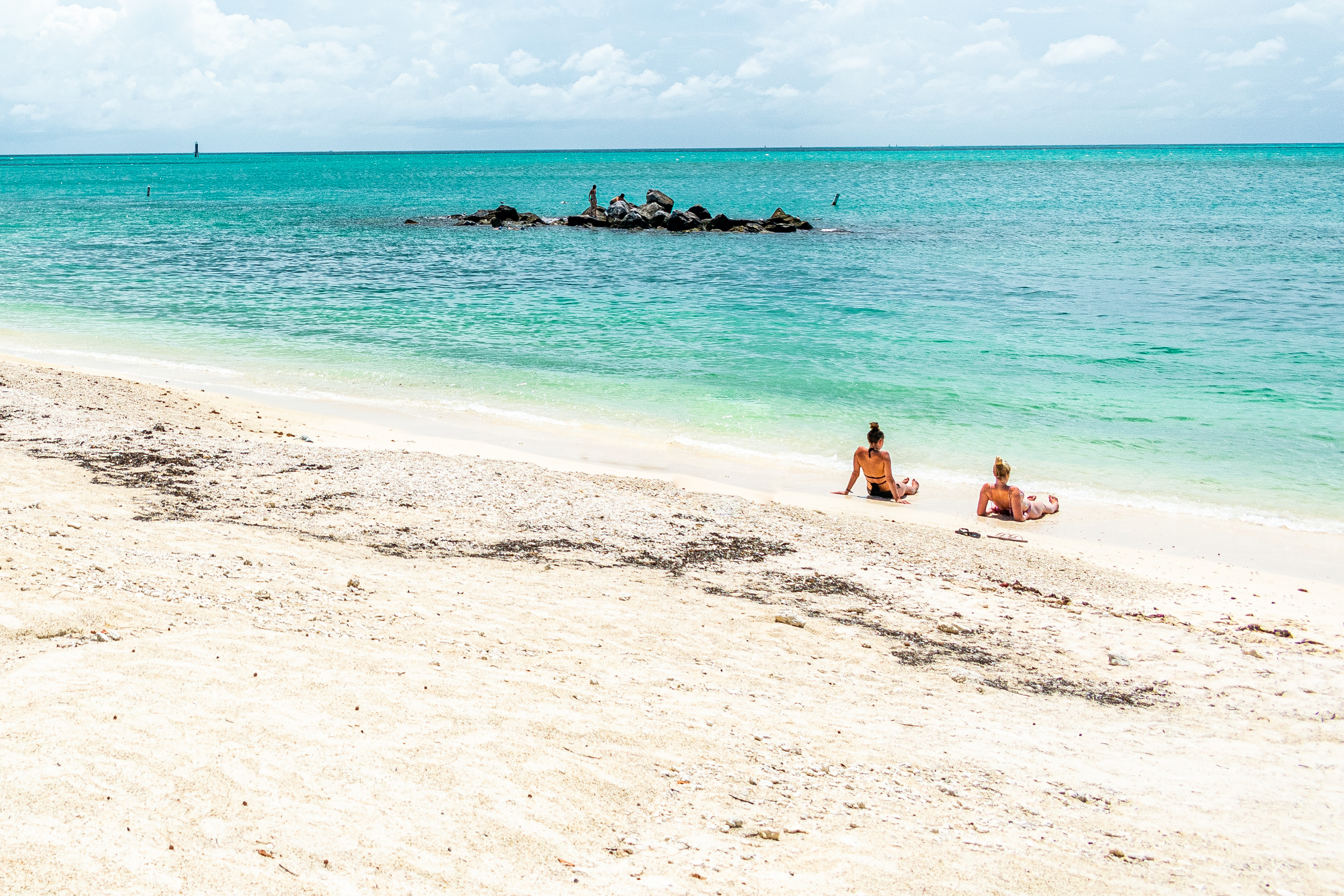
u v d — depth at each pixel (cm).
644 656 743
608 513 1214
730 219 6166
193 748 476
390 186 12850
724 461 1599
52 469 1167
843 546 1172
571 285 3609
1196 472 1545
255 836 405
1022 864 461
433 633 731
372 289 3488
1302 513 1368
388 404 1912
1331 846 523
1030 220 6581
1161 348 2466
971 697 743
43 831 384
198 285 3566
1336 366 2247
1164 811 557
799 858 445
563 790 488
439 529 1090
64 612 652
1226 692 798
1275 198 8788
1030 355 2391
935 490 1480
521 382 2116
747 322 2850
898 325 2798
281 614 725
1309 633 966
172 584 762
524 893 389
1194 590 1095
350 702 561
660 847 444
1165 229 5809
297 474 1285
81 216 7481
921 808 523
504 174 17400
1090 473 1545
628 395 2008
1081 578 1123
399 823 432
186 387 1977
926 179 13575
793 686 719
